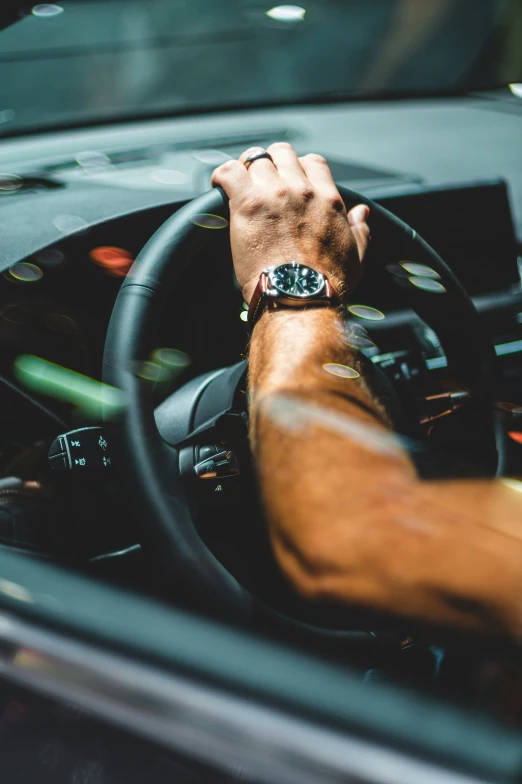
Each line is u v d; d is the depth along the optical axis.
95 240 1.15
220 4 2.88
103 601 0.60
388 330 1.21
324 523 0.52
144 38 2.74
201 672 0.53
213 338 1.21
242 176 0.83
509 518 0.50
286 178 0.84
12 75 2.79
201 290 1.19
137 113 1.94
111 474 0.91
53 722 0.55
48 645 0.57
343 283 0.81
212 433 0.81
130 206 1.21
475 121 2.08
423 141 1.93
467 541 0.47
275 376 0.64
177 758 0.52
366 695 0.51
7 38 2.28
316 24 3.52
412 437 0.87
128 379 0.79
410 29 3.60
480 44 3.08
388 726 0.48
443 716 0.49
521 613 0.45
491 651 0.48
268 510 0.56
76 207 1.21
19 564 0.66
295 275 0.74
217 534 0.79
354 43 3.80
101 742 0.54
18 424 1.05
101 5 2.46
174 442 0.89
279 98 2.08
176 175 1.47
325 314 0.73
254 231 0.81
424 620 0.48
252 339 0.74
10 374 1.07
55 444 0.90
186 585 0.75
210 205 0.86
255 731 0.50
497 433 1.00
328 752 0.48
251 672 0.53
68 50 2.56
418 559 0.48
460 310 1.00
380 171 1.56
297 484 0.55
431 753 0.47
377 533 0.49
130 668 0.54
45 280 1.11
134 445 0.77
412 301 1.01
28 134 1.84
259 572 0.77
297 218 0.81
